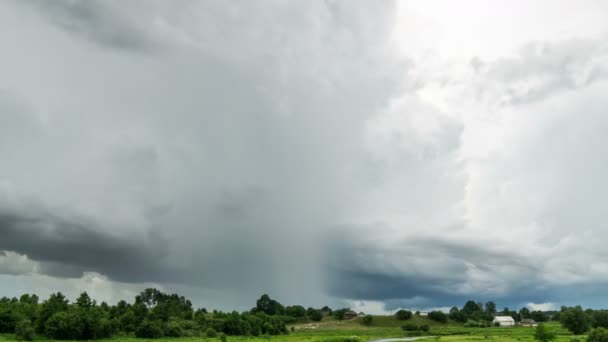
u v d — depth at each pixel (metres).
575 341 145.88
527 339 172.00
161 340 182.75
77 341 168.38
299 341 179.25
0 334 170.25
